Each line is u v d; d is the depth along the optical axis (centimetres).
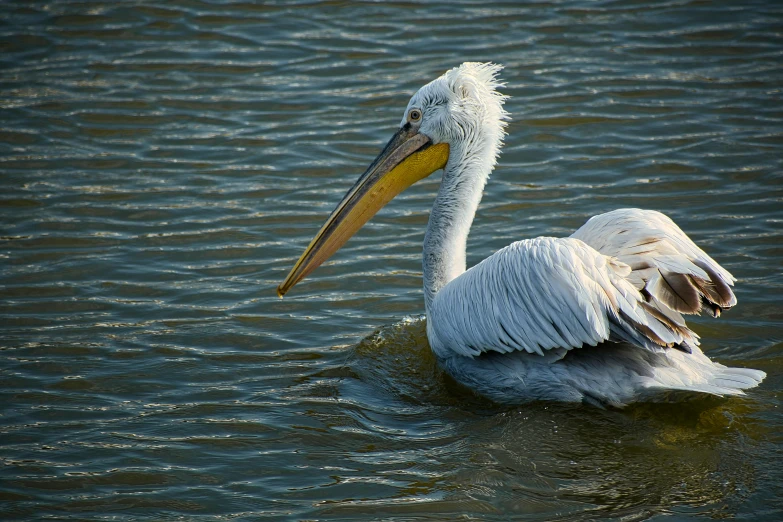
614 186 1527
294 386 1085
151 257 1374
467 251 1368
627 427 953
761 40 1997
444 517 838
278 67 1970
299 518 848
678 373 952
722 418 959
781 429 938
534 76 1884
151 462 940
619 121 1727
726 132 1667
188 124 1767
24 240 1408
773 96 1781
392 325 1220
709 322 1166
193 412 1032
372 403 1048
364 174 1182
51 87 1892
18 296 1271
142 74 1947
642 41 2019
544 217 1452
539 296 959
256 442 973
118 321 1221
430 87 1147
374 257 1380
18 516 858
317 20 2172
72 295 1277
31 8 2225
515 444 940
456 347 1060
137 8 2228
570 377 989
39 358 1136
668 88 1830
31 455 952
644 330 903
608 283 928
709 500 837
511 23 2120
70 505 874
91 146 1692
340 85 1894
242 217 1480
